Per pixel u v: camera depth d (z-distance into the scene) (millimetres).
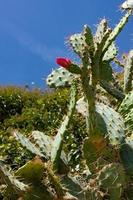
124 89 2484
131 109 2043
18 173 1739
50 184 1761
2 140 4355
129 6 2080
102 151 1855
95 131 1912
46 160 1918
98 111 1953
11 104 5961
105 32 1953
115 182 1778
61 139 1829
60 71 2291
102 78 2199
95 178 1803
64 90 5539
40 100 5500
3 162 1719
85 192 1799
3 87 6117
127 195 1853
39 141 1927
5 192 1747
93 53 1954
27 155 3908
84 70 1872
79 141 3824
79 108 2121
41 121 5008
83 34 1999
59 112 5191
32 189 1724
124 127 1956
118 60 2635
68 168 1861
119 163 1817
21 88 6129
